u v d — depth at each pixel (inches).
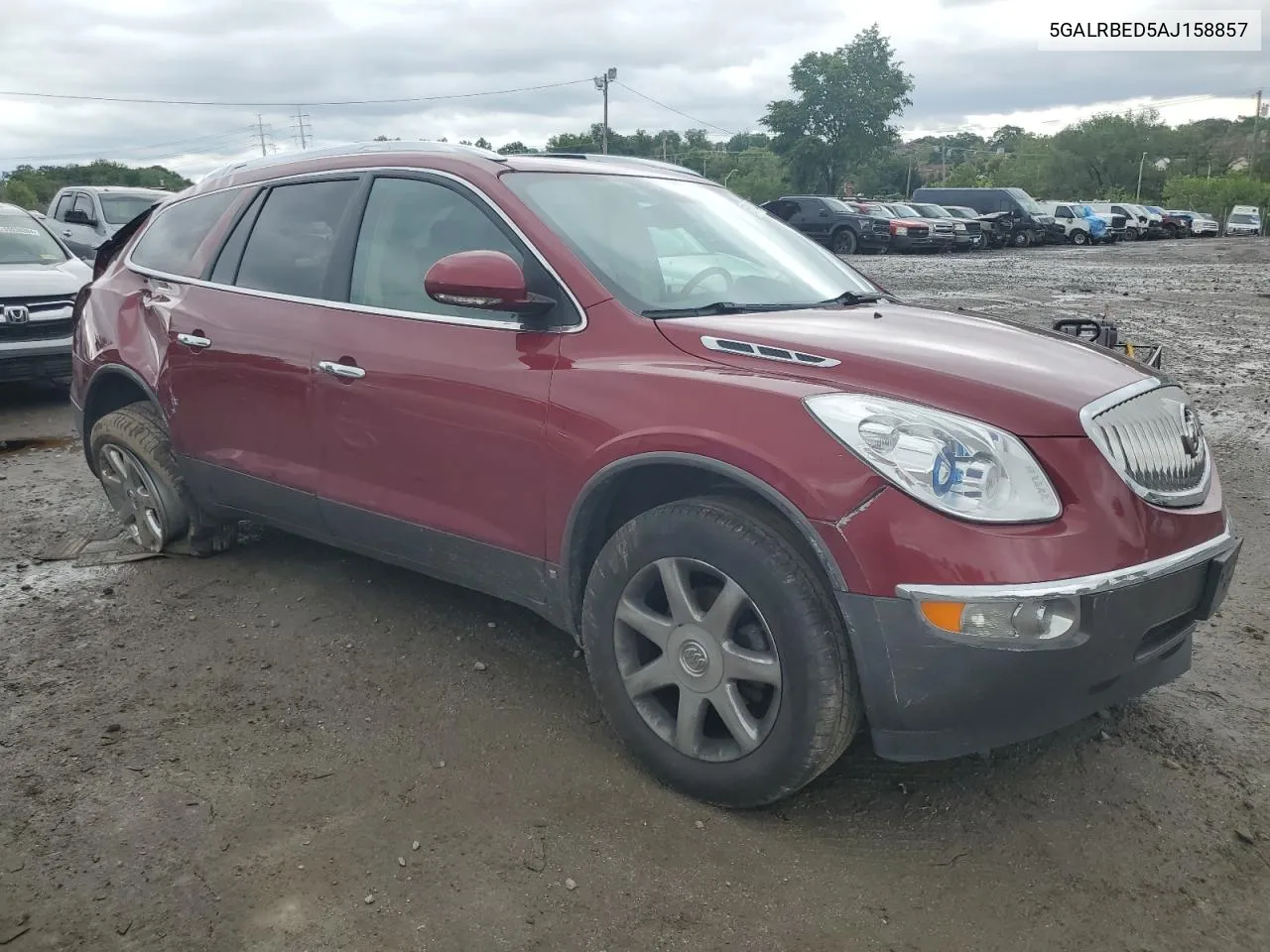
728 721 107.7
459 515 130.9
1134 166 3981.3
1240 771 120.6
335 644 151.7
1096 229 1585.9
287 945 91.5
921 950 92.3
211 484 166.9
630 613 114.7
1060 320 164.2
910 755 100.2
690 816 110.6
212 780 116.2
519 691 137.8
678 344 113.7
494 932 93.4
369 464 139.9
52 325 318.7
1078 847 106.7
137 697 135.5
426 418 131.0
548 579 123.7
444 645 151.6
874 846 106.3
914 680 96.0
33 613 161.9
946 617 93.4
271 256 157.2
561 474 118.0
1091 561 95.1
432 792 114.4
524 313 122.1
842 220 1235.2
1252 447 270.8
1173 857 105.3
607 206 140.1
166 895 97.4
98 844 104.7
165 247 179.5
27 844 104.7
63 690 137.1
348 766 119.6
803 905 97.5
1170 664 111.3
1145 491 102.0
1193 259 1148.5
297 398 147.4
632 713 116.7
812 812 111.7
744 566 102.7
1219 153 4640.8
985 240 1395.2
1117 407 104.7
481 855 103.8
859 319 125.2
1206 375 378.9
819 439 99.0
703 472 111.3
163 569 180.7
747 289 138.2
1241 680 142.8
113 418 181.9
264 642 152.3
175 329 166.9
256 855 103.3
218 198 172.1
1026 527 94.5
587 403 115.1
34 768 118.4
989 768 120.4
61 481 238.4
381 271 141.6
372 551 147.1
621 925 94.5
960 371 103.3
